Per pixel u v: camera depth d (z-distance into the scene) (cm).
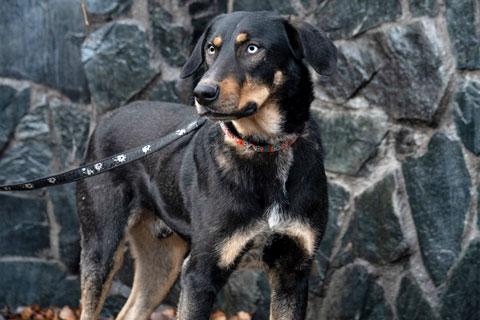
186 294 472
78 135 671
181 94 639
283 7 609
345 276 602
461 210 553
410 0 560
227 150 468
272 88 451
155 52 649
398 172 577
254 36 444
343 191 597
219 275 475
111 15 655
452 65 549
